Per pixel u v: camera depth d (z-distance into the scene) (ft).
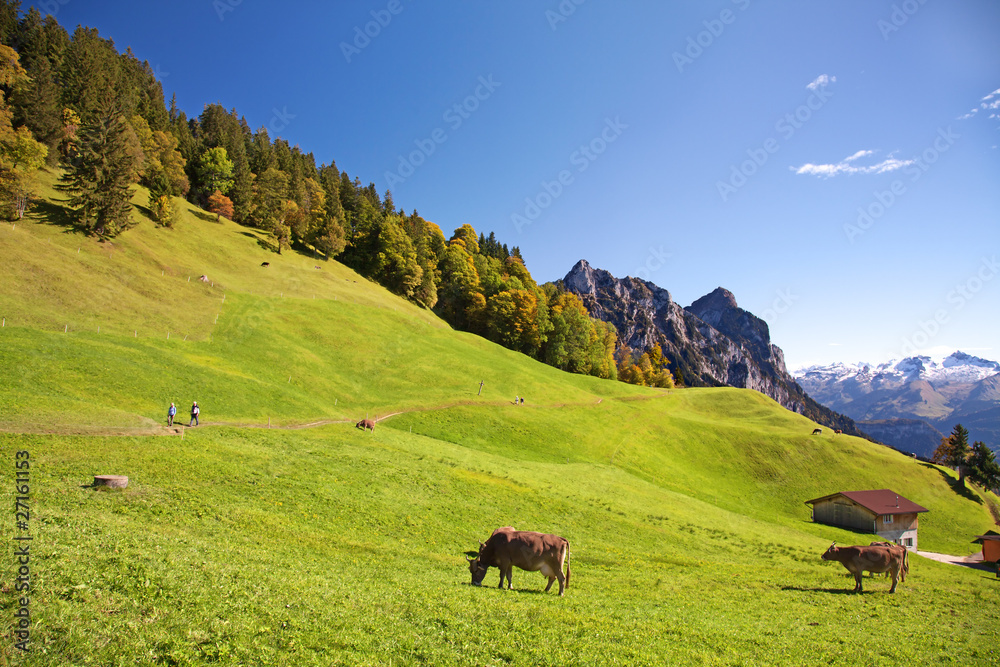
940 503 276.21
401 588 53.72
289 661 31.83
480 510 114.73
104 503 72.38
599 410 297.12
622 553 103.96
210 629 34.47
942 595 82.53
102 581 38.42
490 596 52.85
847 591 80.28
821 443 312.71
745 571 96.12
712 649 43.78
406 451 154.40
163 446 108.17
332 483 108.78
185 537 62.08
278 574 50.57
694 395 435.12
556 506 129.80
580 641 40.70
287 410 173.17
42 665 27.14
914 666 45.47
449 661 34.68
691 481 236.02
